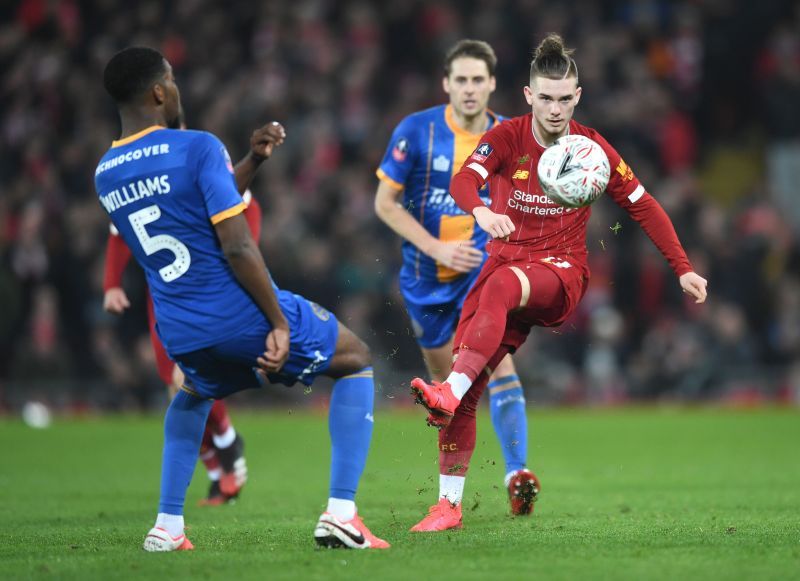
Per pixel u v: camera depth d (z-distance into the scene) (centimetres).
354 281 5488
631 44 6862
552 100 1812
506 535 1773
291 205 5716
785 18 7019
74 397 5100
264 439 4156
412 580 1380
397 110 6284
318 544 1633
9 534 1911
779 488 2606
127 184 1602
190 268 1590
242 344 1597
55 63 6341
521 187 1884
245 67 6625
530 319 1894
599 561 1498
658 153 6347
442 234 2489
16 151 6069
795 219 6694
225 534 1870
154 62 1647
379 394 5300
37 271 5369
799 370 5444
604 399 5394
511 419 2170
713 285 5684
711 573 1410
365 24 6725
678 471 3062
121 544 1758
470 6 6806
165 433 1691
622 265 5653
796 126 6731
